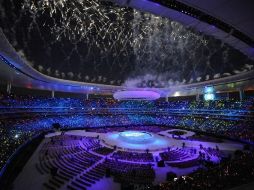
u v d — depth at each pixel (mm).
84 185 22719
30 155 31891
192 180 15188
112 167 27984
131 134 46781
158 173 26797
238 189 12555
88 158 31984
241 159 19266
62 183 22703
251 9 8820
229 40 11555
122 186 21297
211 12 9219
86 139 44875
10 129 35812
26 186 21688
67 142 41281
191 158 33344
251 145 40844
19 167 26031
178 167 29047
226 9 8938
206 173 16312
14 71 37719
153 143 42688
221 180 14633
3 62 31375
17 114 46719
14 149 27766
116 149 38219
